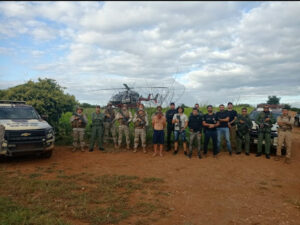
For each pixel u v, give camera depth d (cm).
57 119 1178
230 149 905
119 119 1008
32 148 752
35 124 793
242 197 518
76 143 975
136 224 389
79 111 968
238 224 397
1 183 561
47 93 1108
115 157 880
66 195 494
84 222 388
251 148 1041
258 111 1096
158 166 762
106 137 1103
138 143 1015
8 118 820
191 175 672
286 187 586
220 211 446
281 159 853
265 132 866
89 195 503
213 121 866
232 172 702
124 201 480
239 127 905
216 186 585
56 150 991
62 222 374
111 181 596
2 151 711
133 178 627
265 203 486
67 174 659
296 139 1315
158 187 570
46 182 571
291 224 398
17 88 1097
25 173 658
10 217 380
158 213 431
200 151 938
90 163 789
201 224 395
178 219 411
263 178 652
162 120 901
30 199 470
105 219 397
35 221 373
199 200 497
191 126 874
